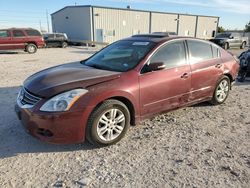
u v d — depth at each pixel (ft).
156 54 14.08
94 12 103.40
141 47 14.56
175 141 13.05
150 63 13.47
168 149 12.22
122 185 9.53
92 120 11.54
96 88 11.61
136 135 13.67
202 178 9.97
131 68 13.20
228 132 14.28
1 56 54.44
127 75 12.75
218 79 17.88
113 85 12.03
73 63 16.05
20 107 11.89
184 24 139.03
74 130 11.25
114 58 14.80
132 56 14.17
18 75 30.04
